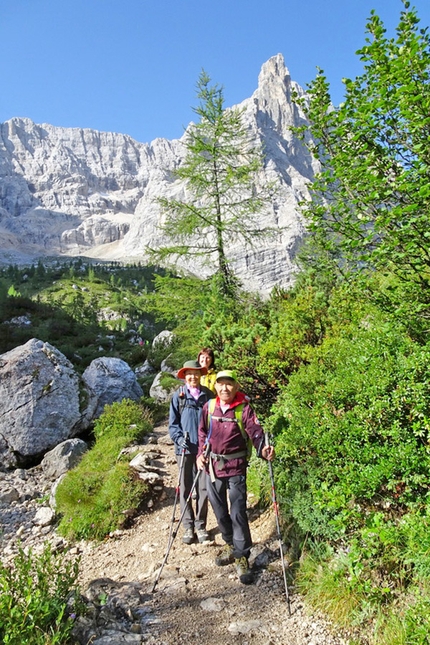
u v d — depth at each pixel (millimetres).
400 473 3641
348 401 4312
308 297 6809
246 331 7098
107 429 10312
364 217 3867
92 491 7004
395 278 4473
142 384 16609
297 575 3992
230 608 3732
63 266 177375
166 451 8992
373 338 4582
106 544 5930
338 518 3600
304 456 4418
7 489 8500
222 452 4383
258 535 4973
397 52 3652
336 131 3883
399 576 3363
